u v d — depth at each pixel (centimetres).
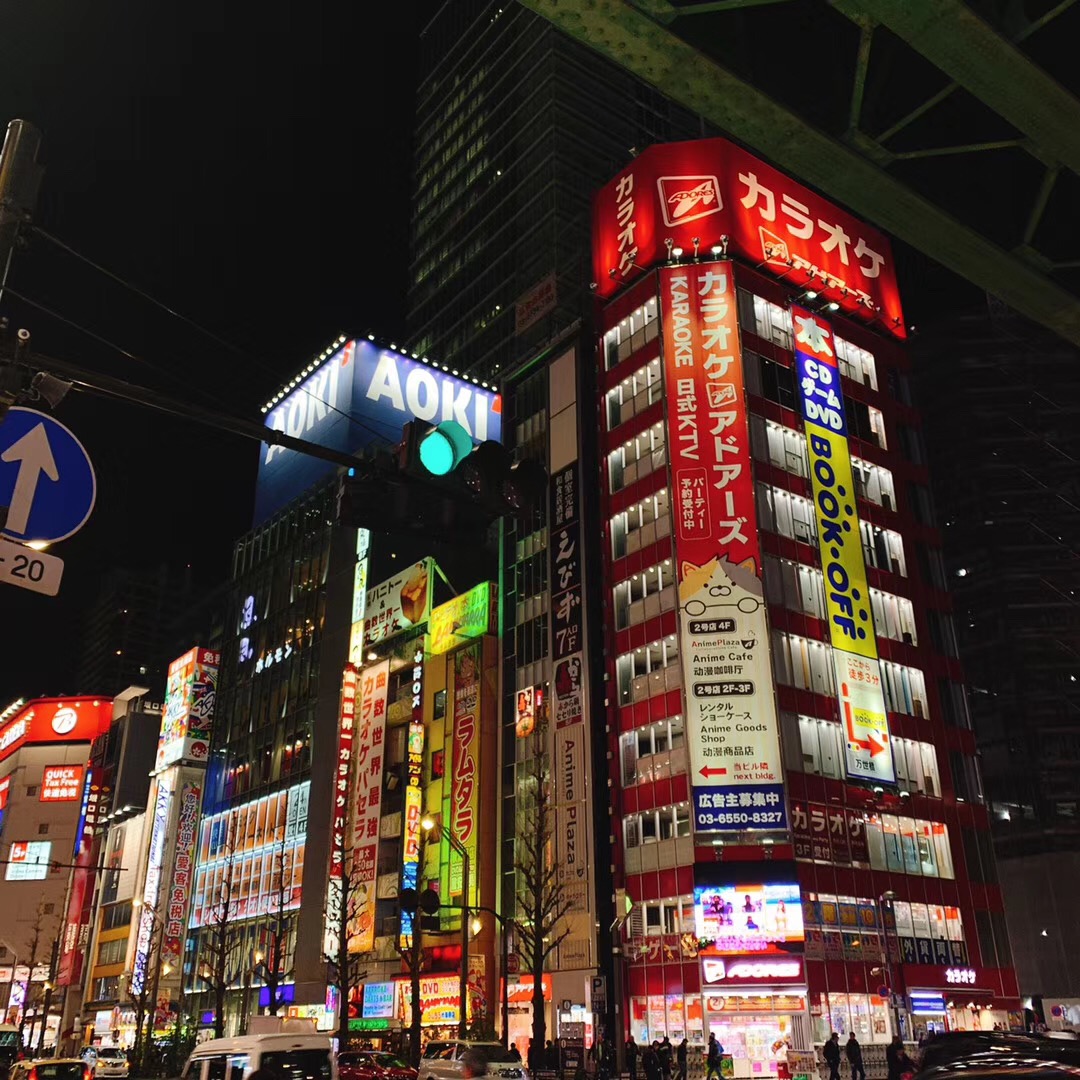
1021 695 7475
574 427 6166
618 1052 4603
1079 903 6788
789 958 4378
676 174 6084
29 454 798
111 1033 8406
